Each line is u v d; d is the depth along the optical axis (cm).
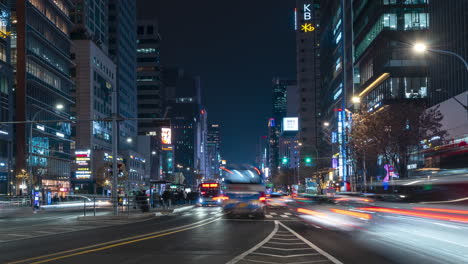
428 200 2669
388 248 1402
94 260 1156
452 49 5906
